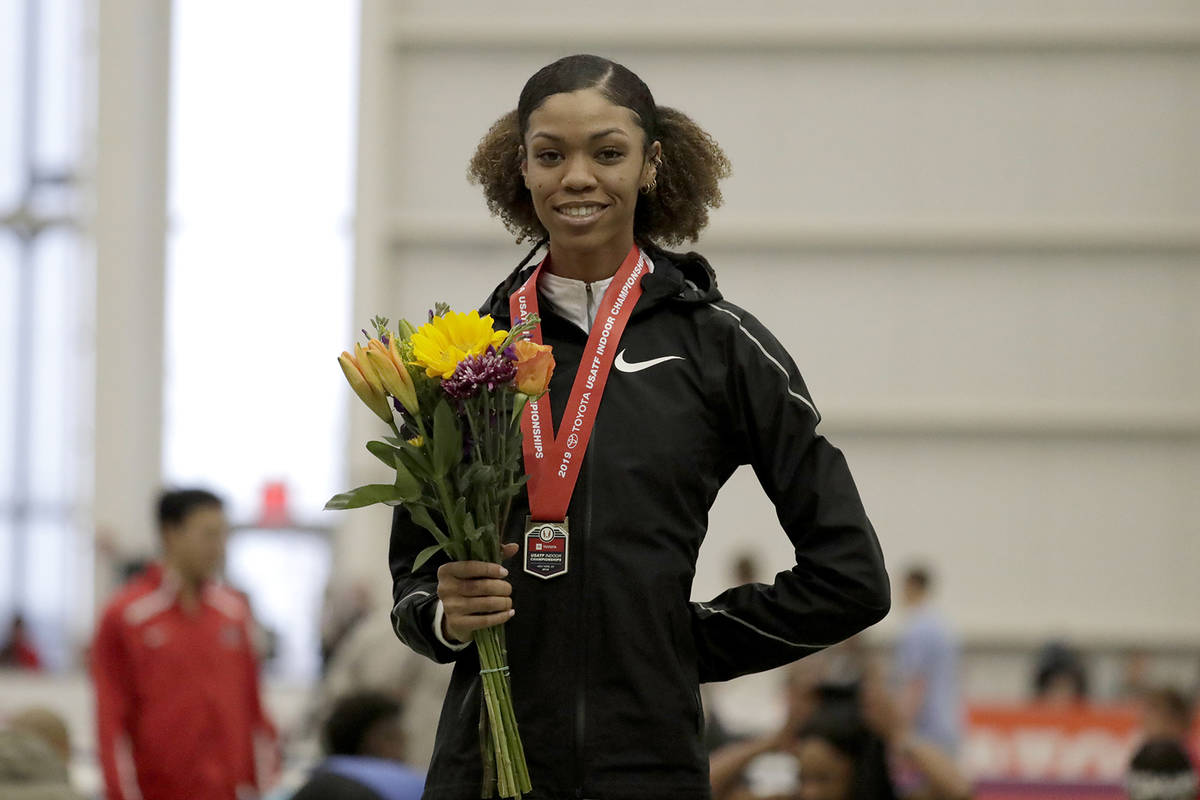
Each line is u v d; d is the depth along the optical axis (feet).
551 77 10.57
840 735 21.17
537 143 10.50
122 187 71.67
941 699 45.19
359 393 10.09
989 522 65.16
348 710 21.93
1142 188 64.95
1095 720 44.75
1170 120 64.80
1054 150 65.00
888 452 65.36
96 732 26.27
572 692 9.97
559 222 10.52
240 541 68.90
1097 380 65.05
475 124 65.36
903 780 26.32
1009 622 64.59
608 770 9.89
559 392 10.59
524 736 9.99
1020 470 65.26
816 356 65.26
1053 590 64.95
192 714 26.81
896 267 65.36
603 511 10.15
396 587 11.06
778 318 65.31
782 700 48.37
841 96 65.16
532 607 10.09
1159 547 64.85
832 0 64.95
